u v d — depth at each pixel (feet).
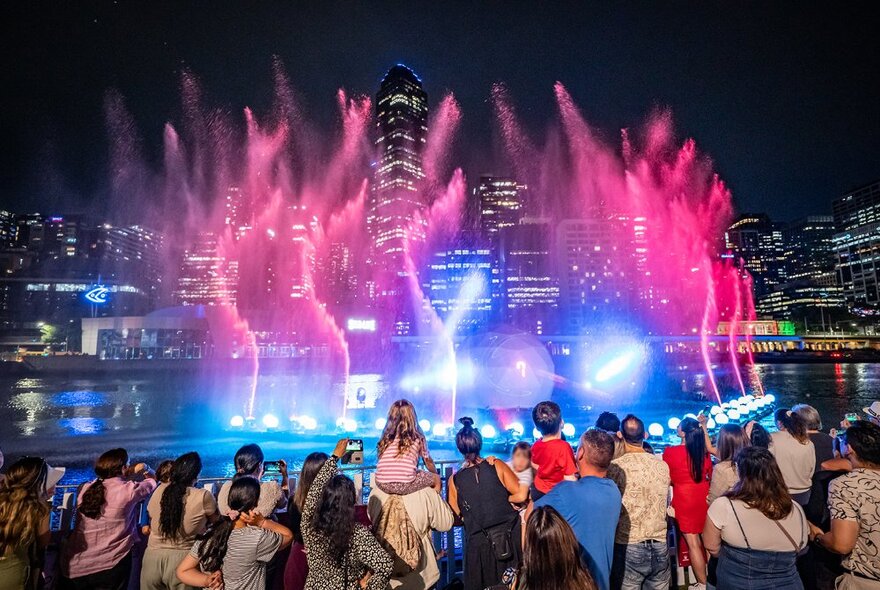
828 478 16.33
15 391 233.55
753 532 10.87
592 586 8.16
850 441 12.01
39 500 12.19
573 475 14.35
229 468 57.36
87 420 113.09
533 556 8.31
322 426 77.25
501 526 12.51
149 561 13.14
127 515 14.29
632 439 14.67
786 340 450.71
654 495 12.86
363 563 10.81
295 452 62.54
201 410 137.90
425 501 12.74
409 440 13.33
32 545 11.93
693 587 16.39
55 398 195.93
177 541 13.15
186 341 345.72
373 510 12.96
